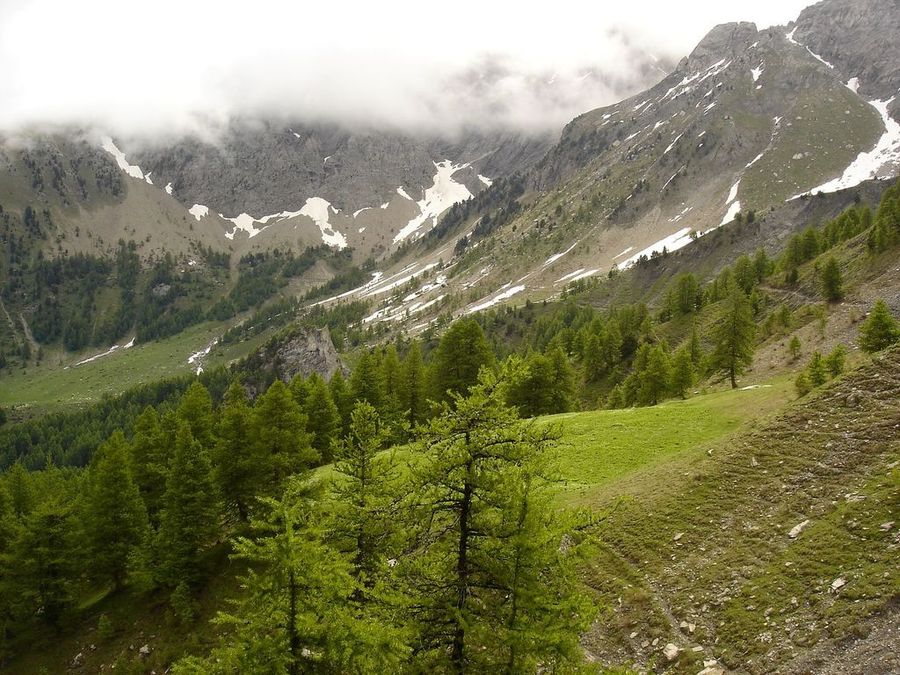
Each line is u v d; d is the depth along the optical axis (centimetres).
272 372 17000
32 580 3766
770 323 8488
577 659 1268
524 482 1327
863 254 8650
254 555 1356
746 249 19175
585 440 4475
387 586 1371
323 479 2689
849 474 2352
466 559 1357
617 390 8762
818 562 1988
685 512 2658
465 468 1310
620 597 2330
